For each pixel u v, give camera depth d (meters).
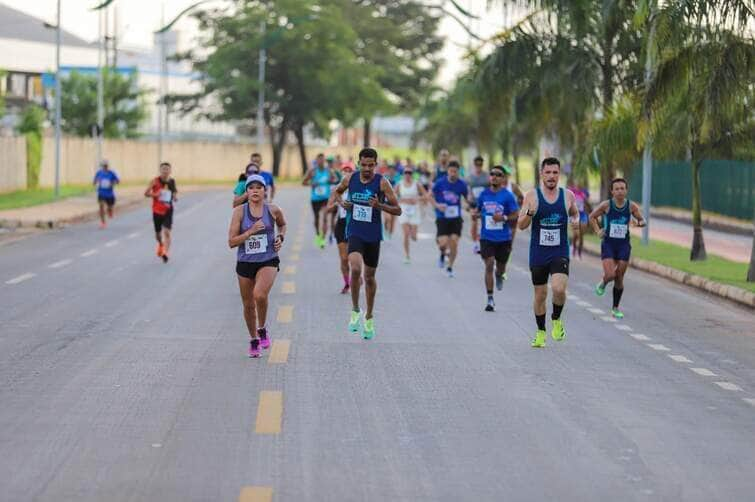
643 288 60.00
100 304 47.41
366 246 39.31
